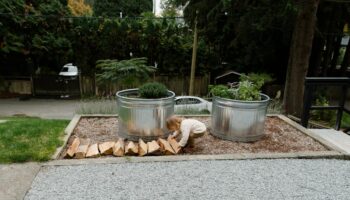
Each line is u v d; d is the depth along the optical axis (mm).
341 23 10852
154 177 2801
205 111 6336
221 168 3045
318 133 4379
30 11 13359
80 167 2975
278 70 13477
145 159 3193
